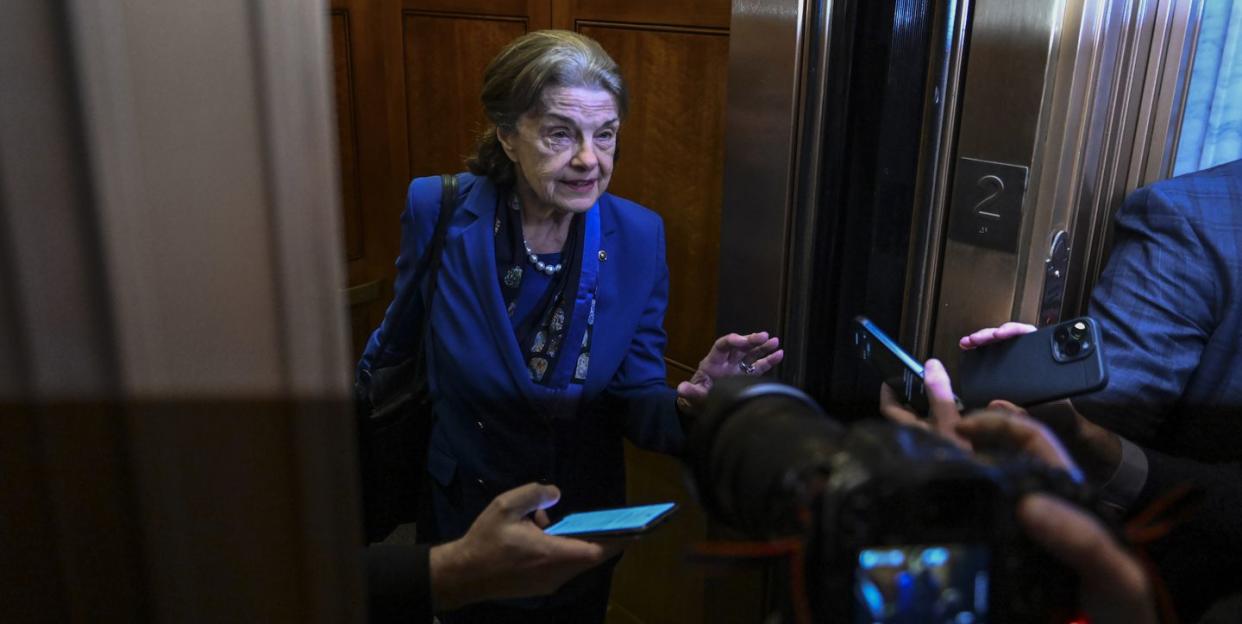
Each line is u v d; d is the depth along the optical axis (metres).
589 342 1.15
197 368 0.35
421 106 2.03
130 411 0.33
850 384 1.27
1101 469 0.89
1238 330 0.92
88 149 0.30
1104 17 0.96
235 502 0.37
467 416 1.14
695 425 0.49
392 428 1.19
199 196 0.33
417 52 1.99
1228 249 0.92
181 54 0.32
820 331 1.26
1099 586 0.39
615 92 1.06
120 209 0.31
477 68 1.87
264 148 0.34
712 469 0.46
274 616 0.39
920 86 1.08
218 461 0.36
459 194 1.16
